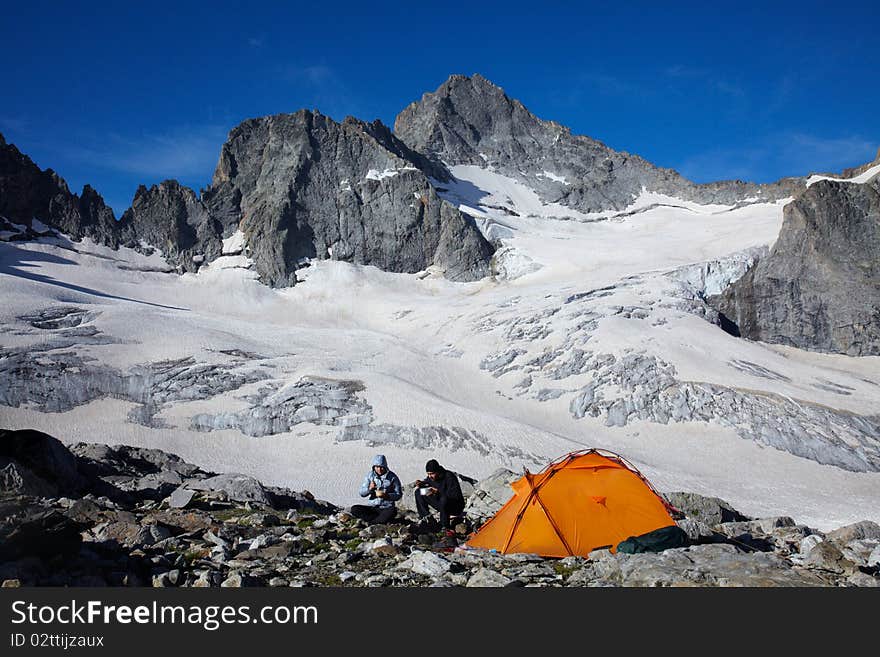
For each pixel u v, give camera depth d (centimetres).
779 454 9762
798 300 17712
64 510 1238
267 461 9300
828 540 1407
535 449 9412
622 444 10506
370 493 1612
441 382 13425
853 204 19050
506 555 1183
